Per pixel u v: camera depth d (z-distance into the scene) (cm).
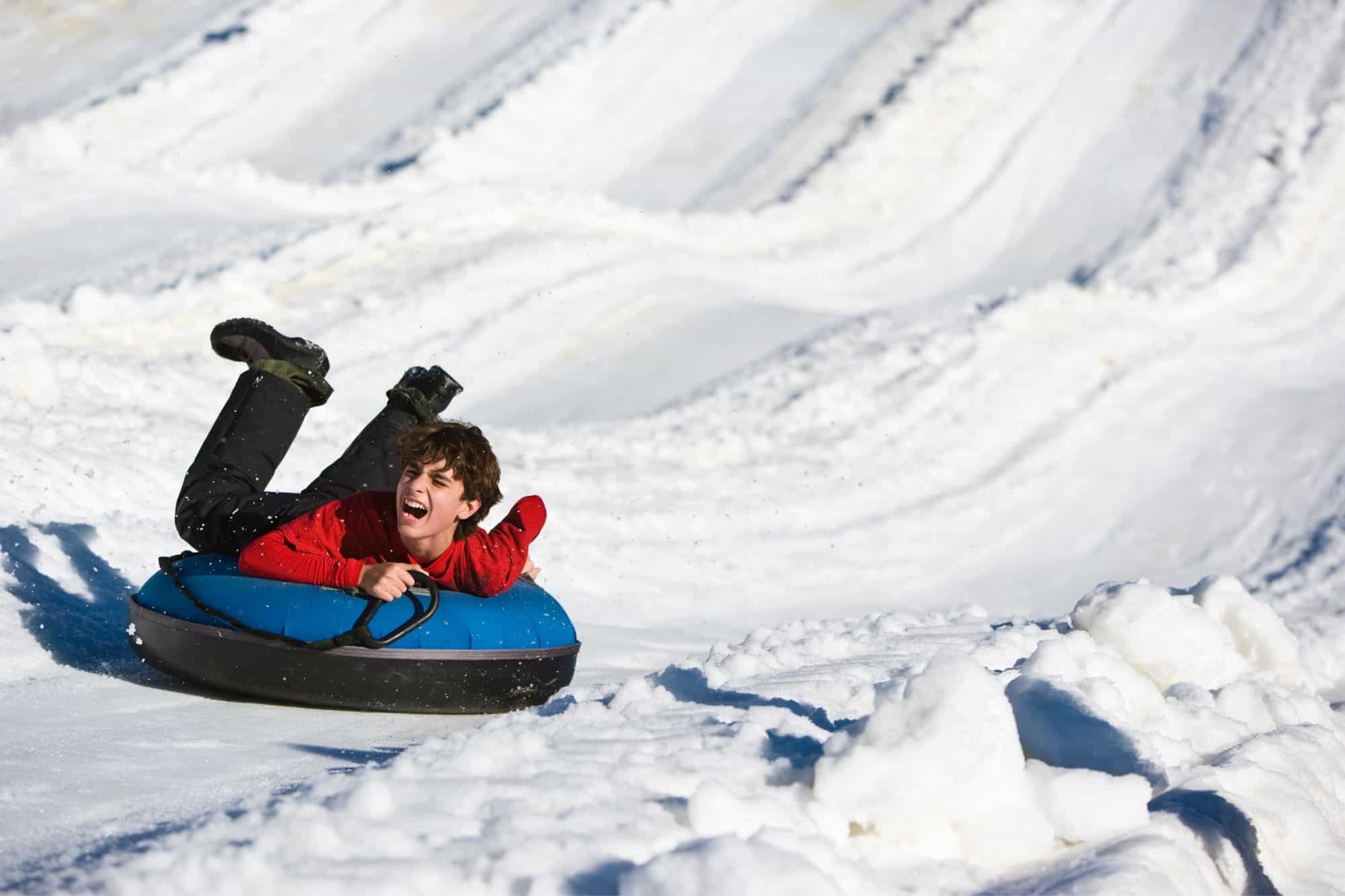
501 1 5041
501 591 859
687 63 4694
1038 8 4941
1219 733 739
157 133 3900
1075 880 491
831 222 3881
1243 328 3222
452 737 584
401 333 2656
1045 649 730
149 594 856
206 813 539
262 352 964
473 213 3244
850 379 2706
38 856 476
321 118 4150
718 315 3077
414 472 791
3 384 1609
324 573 806
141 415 1705
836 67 4722
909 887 484
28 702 755
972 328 2978
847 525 2128
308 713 798
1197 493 2422
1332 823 672
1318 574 2075
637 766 545
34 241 2744
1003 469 2455
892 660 880
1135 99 4472
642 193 3969
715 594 1752
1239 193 3888
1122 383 2831
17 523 1148
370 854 446
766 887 411
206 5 4762
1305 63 4500
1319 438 2633
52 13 4603
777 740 610
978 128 4356
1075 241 3794
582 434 2322
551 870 440
